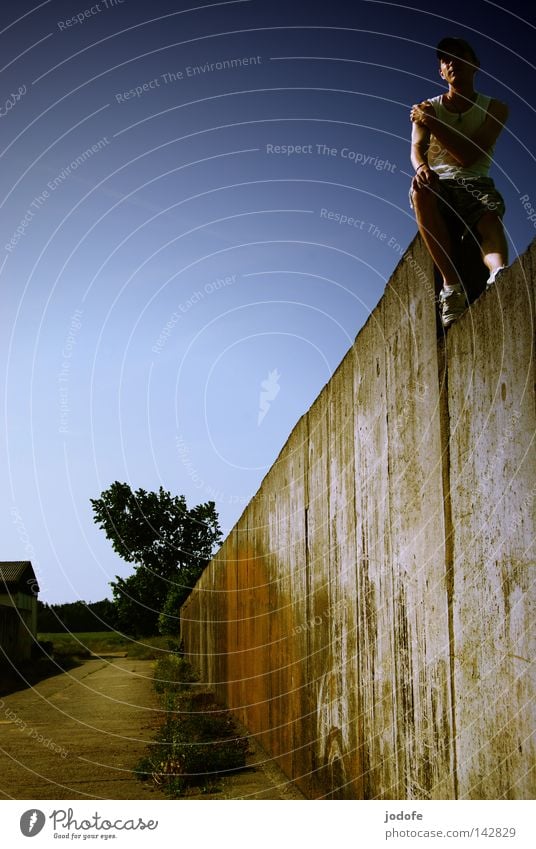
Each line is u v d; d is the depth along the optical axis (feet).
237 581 30.55
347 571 12.98
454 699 8.08
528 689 6.45
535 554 6.43
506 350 7.14
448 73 10.73
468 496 7.90
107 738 25.89
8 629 75.46
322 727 14.53
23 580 91.71
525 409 6.71
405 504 9.92
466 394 8.09
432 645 8.79
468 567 7.83
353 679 12.32
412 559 9.57
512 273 7.07
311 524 16.25
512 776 6.72
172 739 22.68
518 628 6.68
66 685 50.21
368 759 11.31
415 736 9.27
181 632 82.74
